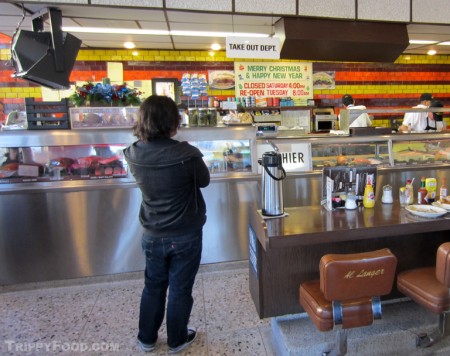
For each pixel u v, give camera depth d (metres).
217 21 4.21
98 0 3.47
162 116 1.75
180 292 1.92
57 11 3.34
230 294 2.72
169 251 1.85
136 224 2.96
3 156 2.75
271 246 1.82
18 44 3.00
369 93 7.30
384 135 3.43
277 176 2.13
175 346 2.01
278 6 3.90
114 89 2.92
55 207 2.83
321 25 4.11
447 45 6.11
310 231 1.86
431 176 3.49
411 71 7.42
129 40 5.53
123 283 2.96
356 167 2.36
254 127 3.07
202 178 1.86
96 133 2.79
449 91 7.65
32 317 2.47
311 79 7.01
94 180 2.85
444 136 3.53
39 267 2.89
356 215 2.13
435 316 2.16
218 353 2.03
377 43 4.27
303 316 2.22
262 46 3.44
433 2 4.30
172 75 6.43
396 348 2.01
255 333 2.22
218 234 3.11
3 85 5.93
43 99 5.90
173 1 3.65
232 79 6.66
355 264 1.46
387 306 2.29
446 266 1.49
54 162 2.82
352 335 1.97
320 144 3.32
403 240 2.30
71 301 2.68
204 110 3.08
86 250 2.93
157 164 1.72
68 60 3.30
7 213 2.79
